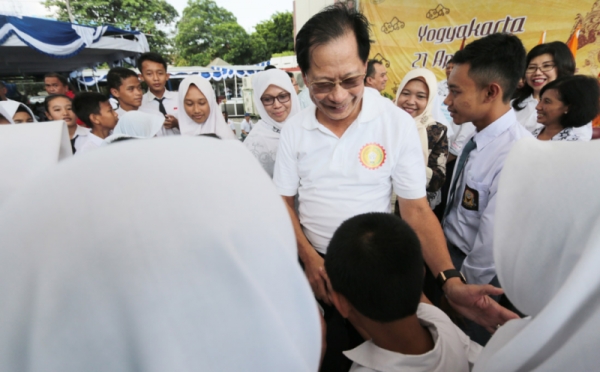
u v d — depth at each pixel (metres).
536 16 3.48
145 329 0.30
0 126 0.62
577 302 0.38
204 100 2.34
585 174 0.42
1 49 6.21
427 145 1.78
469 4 3.88
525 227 0.48
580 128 1.53
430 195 1.78
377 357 0.69
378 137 1.10
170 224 0.31
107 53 7.93
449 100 1.32
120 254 0.30
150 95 3.15
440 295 1.36
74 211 0.31
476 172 1.26
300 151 1.18
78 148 2.74
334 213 1.15
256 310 0.33
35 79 10.49
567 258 0.42
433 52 4.30
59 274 0.30
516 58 1.12
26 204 0.32
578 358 0.39
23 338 0.30
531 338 0.41
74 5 23.30
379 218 0.71
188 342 0.31
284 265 0.38
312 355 0.42
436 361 0.65
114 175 0.32
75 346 0.30
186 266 0.31
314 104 1.18
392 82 4.76
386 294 0.62
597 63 3.26
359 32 0.98
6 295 0.30
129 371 0.32
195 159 0.35
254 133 2.04
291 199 1.31
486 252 1.18
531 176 0.49
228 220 0.33
